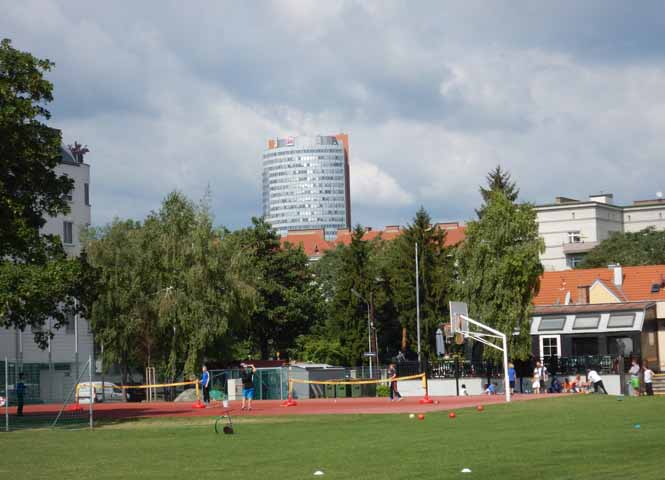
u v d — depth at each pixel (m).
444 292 95.12
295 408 46.28
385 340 101.38
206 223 69.25
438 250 98.19
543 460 19.75
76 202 80.19
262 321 94.19
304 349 96.75
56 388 71.44
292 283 97.62
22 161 38.50
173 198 70.56
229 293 67.88
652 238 113.38
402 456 21.72
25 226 37.81
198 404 50.78
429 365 66.44
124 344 67.06
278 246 98.56
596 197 150.50
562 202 150.38
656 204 149.62
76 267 38.34
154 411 46.94
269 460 21.67
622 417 32.81
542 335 67.62
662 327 70.69
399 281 97.06
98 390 67.31
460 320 50.66
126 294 66.69
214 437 29.22
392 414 38.50
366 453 22.73
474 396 55.34
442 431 29.33
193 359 65.81
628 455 20.20
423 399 51.50
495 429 29.45
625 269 82.00
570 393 53.81
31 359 72.75
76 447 26.86
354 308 97.56
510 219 67.00
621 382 59.50
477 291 66.62
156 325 67.31
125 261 67.88
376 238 129.62
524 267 65.25
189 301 66.25
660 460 19.16
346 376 67.19
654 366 68.38
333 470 19.16
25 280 36.28
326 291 124.00
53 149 39.69
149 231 69.31
